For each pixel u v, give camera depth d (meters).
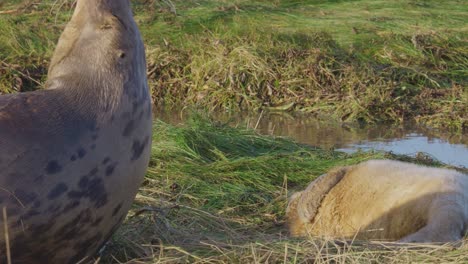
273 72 17.58
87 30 7.14
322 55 18.05
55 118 6.62
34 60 18.75
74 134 6.63
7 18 20.80
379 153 12.74
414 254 7.59
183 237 8.34
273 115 16.58
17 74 17.94
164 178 11.02
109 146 6.77
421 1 22.66
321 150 13.20
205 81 17.73
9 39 19.56
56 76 7.04
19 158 6.41
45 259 6.70
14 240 6.46
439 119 15.65
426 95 16.58
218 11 21.47
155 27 20.47
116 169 6.82
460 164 12.85
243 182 11.20
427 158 12.69
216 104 17.22
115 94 6.91
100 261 7.66
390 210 9.02
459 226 8.22
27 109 6.61
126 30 7.16
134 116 6.99
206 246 7.96
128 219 8.56
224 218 9.61
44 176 6.46
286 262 7.47
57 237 6.63
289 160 12.03
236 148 12.77
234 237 8.52
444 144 14.24
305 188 10.71
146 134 7.12
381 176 9.44
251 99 17.12
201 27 20.56
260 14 21.31
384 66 18.09
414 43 19.00
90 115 6.76
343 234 9.35
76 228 6.70
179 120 16.14
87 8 7.19
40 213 6.47
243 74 17.58
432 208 8.48
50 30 20.33
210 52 18.31
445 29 20.05
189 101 17.48
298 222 9.77
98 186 6.71
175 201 10.09
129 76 7.03
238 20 20.72
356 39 19.38
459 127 15.35
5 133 6.43
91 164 6.66
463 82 17.52
